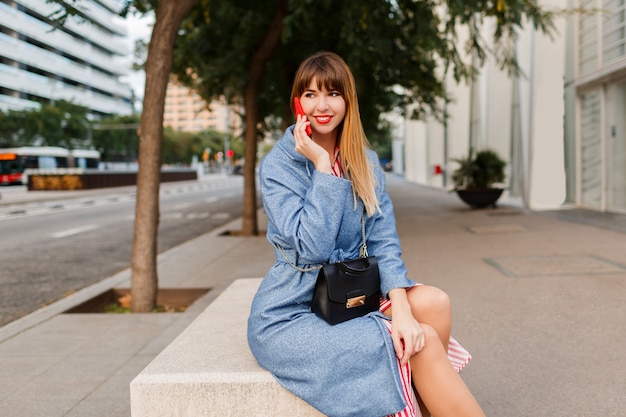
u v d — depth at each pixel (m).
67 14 4.96
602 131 10.99
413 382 1.76
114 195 28.36
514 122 14.45
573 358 3.07
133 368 3.33
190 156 85.50
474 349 3.33
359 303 1.86
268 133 15.66
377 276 1.90
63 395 2.93
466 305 4.34
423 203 15.73
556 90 12.16
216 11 9.00
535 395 2.63
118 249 9.52
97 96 89.94
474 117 18.05
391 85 12.01
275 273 1.96
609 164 10.89
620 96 10.45
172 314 4.71
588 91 11.58
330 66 1.94
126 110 101.12
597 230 8.15
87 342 3.92
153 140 4.96
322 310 1.83
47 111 52.88
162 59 4.91
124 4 5.88
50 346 3.84
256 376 1.83
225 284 5.85
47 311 4.93
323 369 1.72
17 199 23.03
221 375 1.85
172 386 1.83
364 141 2.02
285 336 1.80
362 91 10.88
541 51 12.02
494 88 15.45
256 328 1.91
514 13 6.77
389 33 8.73
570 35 11.88
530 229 8.73
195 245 9.09
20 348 3.81
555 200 12.32
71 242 10.45
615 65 9.93
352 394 1.69
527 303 4.28
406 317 1.73
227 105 13.94
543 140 12.23
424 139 28.86
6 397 2.92
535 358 3.11
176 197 25.38
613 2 9.92
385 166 67.44
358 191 1.98
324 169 1.85
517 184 14.47
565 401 2.54
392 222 2.06
